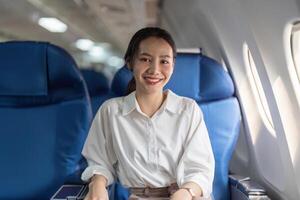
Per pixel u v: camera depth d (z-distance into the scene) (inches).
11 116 73.8
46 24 241.4
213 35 99.8
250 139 87.7
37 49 70.1
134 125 62.7
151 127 62.1
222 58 96.7
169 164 61.9
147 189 61.4
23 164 72.8
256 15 64.2
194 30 129.5
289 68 62.2
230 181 75.6
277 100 66.6
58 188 71.7
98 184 58.8
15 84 71.6
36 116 73.3
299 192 66.6
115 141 62.7
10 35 235.3
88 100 73.2
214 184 74.1
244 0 66.6
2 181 73.0
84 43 366.3
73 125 72.1
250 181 72.2
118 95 74.9
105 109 64.7
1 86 71.8
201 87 75.7
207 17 97.9
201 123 63.8
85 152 65.3
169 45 60.0
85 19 255.1
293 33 58.9
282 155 70.4
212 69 75.3
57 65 70.4
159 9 201.8
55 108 73.0
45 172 72.3
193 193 56.4
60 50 70.7
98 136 64.6
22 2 173.5
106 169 63.0
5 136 73.5
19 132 73.4
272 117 71.5
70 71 70.6
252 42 69.5
